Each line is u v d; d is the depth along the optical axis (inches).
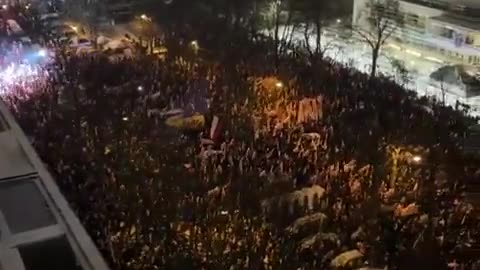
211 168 1680.6
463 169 1729.8
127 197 1510.8
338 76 2493.8
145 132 1903.3
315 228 1412.4
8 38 2886.3
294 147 1812.3
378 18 2847.0
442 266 1294.3
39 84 2284.7
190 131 1927.9
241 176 1628.9
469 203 1555.1
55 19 3272.6
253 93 2230.6
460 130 2028.8
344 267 1288.1
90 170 1640.0
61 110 2036.2
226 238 1379.2
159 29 3139.8
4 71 2416.3
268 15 3171.8
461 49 2689.5
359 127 1985.7
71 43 2859.3
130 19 3289.9
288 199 1525.6
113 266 1284.4
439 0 2812.5
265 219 1449.3
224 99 2170.3
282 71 2508.6
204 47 2854.3
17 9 3329.2
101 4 3380.9
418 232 1395.2
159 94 2193.7
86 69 2420.0
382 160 1728.6
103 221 1418.6
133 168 1665.8
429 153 1807.3
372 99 2226.9
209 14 3240.7
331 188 1578.5
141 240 1373.0
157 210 1471.5
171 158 1732.3
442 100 2341.3
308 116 2053.4
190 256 1316.4
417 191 1578.5
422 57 2817.4
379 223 1422.2
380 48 2869.1
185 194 1547.7
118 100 2133.4
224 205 1503.4
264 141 1850.4
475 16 2716.5
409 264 1296.8
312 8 3093.0
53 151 1731.1
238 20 3142.2
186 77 2388.0
